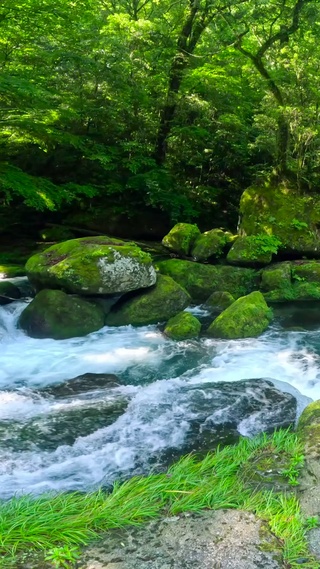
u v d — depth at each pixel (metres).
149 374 6.16
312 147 11.76
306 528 2.74
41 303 7.45
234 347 7.05
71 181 13.67
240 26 11.62
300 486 3.12
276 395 4.95
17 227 13.77
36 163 13.55
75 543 2.60
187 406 4.77
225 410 4.68
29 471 3.76
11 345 7.09
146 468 3.81
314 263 9.87
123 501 2.96
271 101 11.66
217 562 2.48
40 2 9.44
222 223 14.45
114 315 7.86
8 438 4.18
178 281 9.31
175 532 2.70
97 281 7.44
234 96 13.73
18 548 2.54
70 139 10.91
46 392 5.45
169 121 13.86
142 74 12.80
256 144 12.45
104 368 6.34
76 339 7.33
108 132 13.45
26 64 10.49
